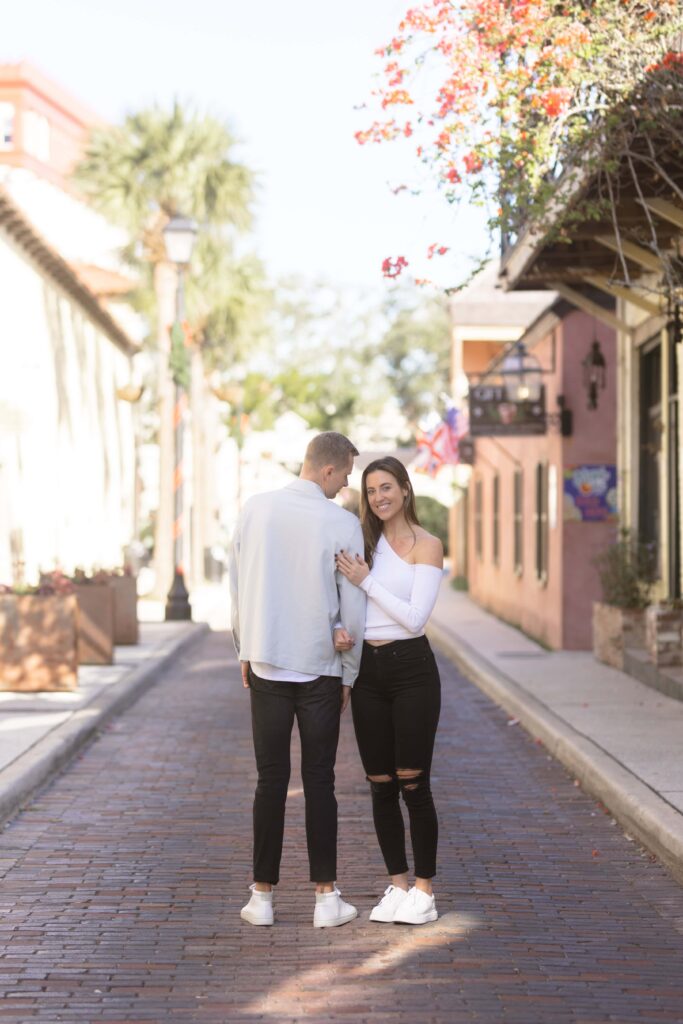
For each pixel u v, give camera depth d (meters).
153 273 37.38
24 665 13.50
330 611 6.08
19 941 5.93
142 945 5.88
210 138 34.72
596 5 9.58
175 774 9.93
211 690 15.33
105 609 16.42
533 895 6.70
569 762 10.09
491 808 8.77
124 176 34.28
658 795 8.16
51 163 44.84
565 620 18.62
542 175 10.27
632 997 5.25
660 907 6.51
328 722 6.13
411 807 6.16
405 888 6.28
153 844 7.74
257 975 5.49
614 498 18.52
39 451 25.61
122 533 37.97
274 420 68.50
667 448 15.27
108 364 35.25
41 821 8.33
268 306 41.22
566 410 18.52
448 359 75.69
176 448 25.86
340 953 5.76
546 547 20.05
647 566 15.96
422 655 6.08
